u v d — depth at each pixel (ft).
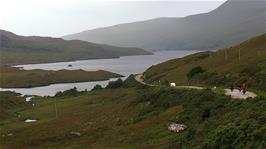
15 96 576.61
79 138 229.66
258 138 109.19
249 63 326.44
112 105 349.41
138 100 301.43
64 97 540.93
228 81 297.53
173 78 453.17
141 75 625.82
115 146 191.93
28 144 231.50
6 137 262.26
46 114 394.93
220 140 122.42
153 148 167.73
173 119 208.03
